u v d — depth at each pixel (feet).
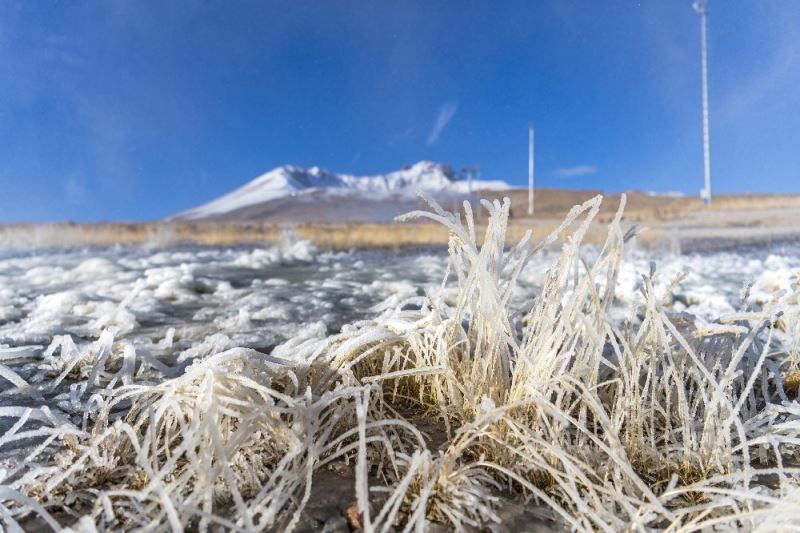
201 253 48.80
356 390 5.65
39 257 43.14
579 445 5.66
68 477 5.31
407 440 6.28
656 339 6.38
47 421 6.63
